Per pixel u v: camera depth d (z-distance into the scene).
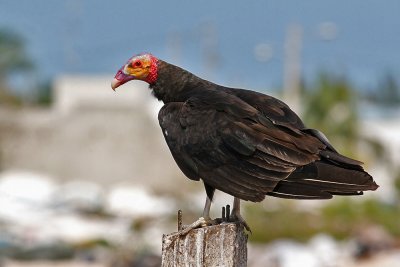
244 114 7.34
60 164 30.64
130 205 25.27
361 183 6.83
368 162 29.92
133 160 30.30
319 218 23.02
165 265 6.68
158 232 20.52
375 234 20.42
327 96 33.56
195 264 6.63
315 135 7.27
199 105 7.57
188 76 8.22
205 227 6.69
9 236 19.88
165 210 24.36
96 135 30.97
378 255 19.05
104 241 19.78
